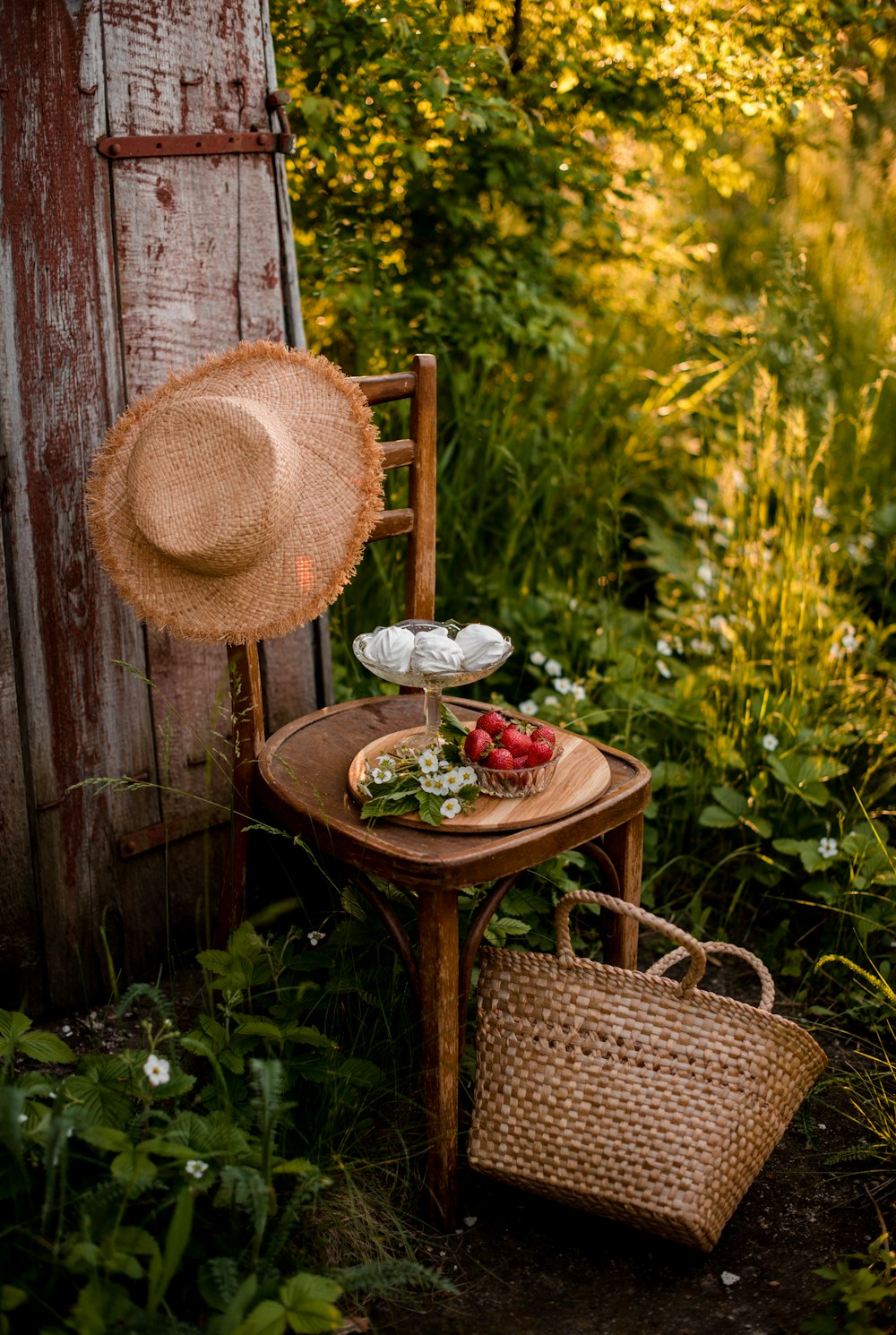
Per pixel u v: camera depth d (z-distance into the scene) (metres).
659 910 2.79
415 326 3.30
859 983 2.53
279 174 2.36
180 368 2.29
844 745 3.03
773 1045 1.88
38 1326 1.56
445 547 3.34
